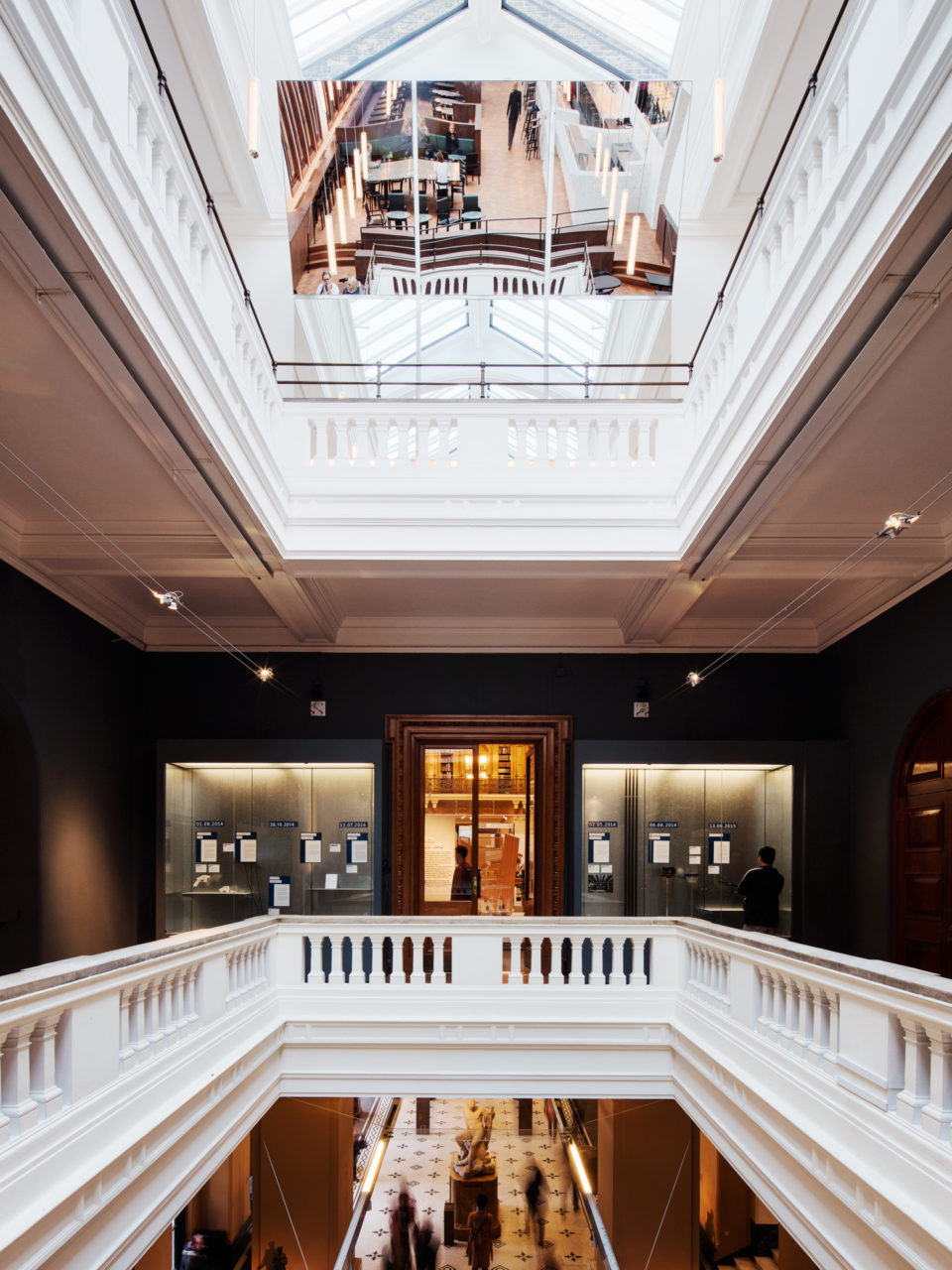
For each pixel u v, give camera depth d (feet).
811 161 12.92
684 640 30.27
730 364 17.75
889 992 10.37
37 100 8.51
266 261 27.99
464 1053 19.56
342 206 24.23
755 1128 14.80
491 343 36.32
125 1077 11.87
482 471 22.11
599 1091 19.45
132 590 26.09
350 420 22.38
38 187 8.92
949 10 8.41
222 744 28.43
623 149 24.09
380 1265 27.02
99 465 16.85
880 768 25.71
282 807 29.76
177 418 14.16
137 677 30.14
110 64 10.39
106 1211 11.41
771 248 14.99
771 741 28.27
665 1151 24.09
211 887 29.58
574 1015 19.74
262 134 25.72
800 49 21.25
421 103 23.90
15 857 22.44
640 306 29.96
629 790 29.73
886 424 14.82
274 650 30.48
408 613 29.66
